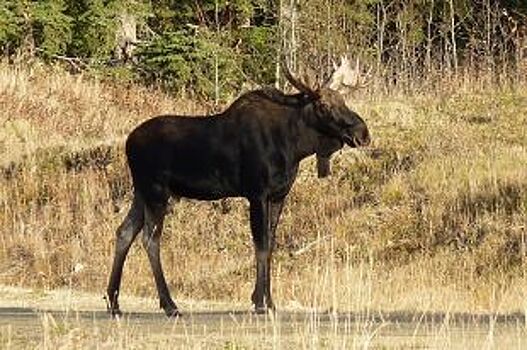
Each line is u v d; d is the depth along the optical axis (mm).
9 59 83188
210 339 24797
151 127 33750
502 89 67000
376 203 53688
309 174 56188
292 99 33906
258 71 90438
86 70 84625
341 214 53500
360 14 92562
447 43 86125
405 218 52188
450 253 48875
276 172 33594
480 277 46688
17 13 84312
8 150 63750
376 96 66312
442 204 52406
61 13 85562
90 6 86500
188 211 55094
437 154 56531
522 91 66250
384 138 58750
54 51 85125
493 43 79688
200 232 53906
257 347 23594
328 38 85625
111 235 53812
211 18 95562
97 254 52281
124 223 33438
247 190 33625
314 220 53062
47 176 59812
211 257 51469
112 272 33062
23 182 59438
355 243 50969
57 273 50750
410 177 54812
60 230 55281
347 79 35312
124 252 33219
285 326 27641
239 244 53094
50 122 68438
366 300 38531
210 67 82125
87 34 87250
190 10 93375
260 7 93750
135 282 47750
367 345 22969
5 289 44750
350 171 56312
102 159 60562
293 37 83688
